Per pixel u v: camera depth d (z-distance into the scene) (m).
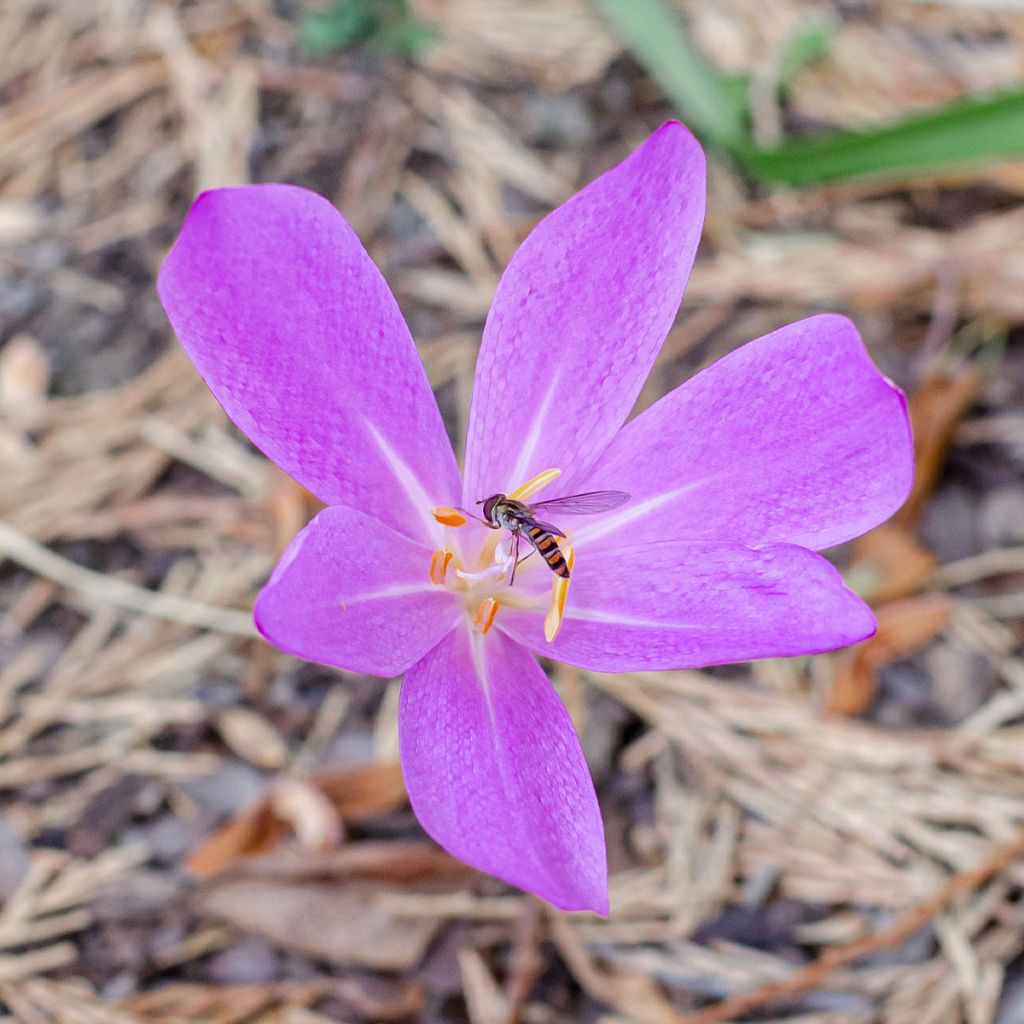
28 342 0.33
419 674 0.23
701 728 0.29
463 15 0.38
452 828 0.21
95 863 0.28
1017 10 0.38
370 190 0.35
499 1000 0.27
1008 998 0.27
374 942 0.27
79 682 0.29
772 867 0.28
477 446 0.24
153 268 0.34
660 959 0.28
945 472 0.32
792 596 0.22
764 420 0.23
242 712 0.29
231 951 0.27
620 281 0.24
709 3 0.39
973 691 0.30
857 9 0.39
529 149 0.36
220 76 0.36
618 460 0.24
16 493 0.31
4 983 0.27
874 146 0.32
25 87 0.36
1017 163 0.35
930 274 0.33
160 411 0.32
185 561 0.31
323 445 0.23
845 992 0.27
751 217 0.35
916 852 0.28
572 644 0.23
